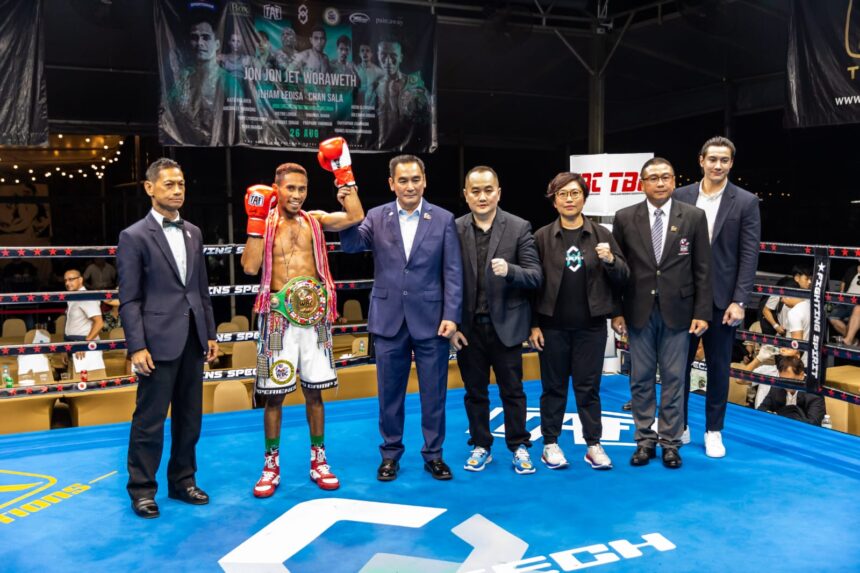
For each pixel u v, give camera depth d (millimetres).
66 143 10047
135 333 2852
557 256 3391
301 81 6312
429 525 2809
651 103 9945
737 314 3484
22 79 5516
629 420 4355
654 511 2947
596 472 3424
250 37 6137
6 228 9891
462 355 3455
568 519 2861
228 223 9977
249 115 6184
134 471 2957
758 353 5668
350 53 6430
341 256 10945
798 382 4262
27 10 5504
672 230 3406
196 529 2787
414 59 6605
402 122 6625
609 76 9258
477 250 3377
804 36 5746
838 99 5617
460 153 11234
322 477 3229
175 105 6016
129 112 8992
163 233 2943
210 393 5359
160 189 2898
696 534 2725
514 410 3434
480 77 8953
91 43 7301
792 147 9391
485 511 2943
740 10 6844
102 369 6098
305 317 3131
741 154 9602
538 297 3438
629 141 10852
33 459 3615
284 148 6312
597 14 6992
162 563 2506
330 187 10875
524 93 9523
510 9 6664
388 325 3275
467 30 7453
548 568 2447
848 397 3984
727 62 8344
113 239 9938
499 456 3682
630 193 5172
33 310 8773
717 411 3660
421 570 2438
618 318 3609
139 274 2891
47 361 5953
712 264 3469
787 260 9344
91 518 2898
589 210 5262
